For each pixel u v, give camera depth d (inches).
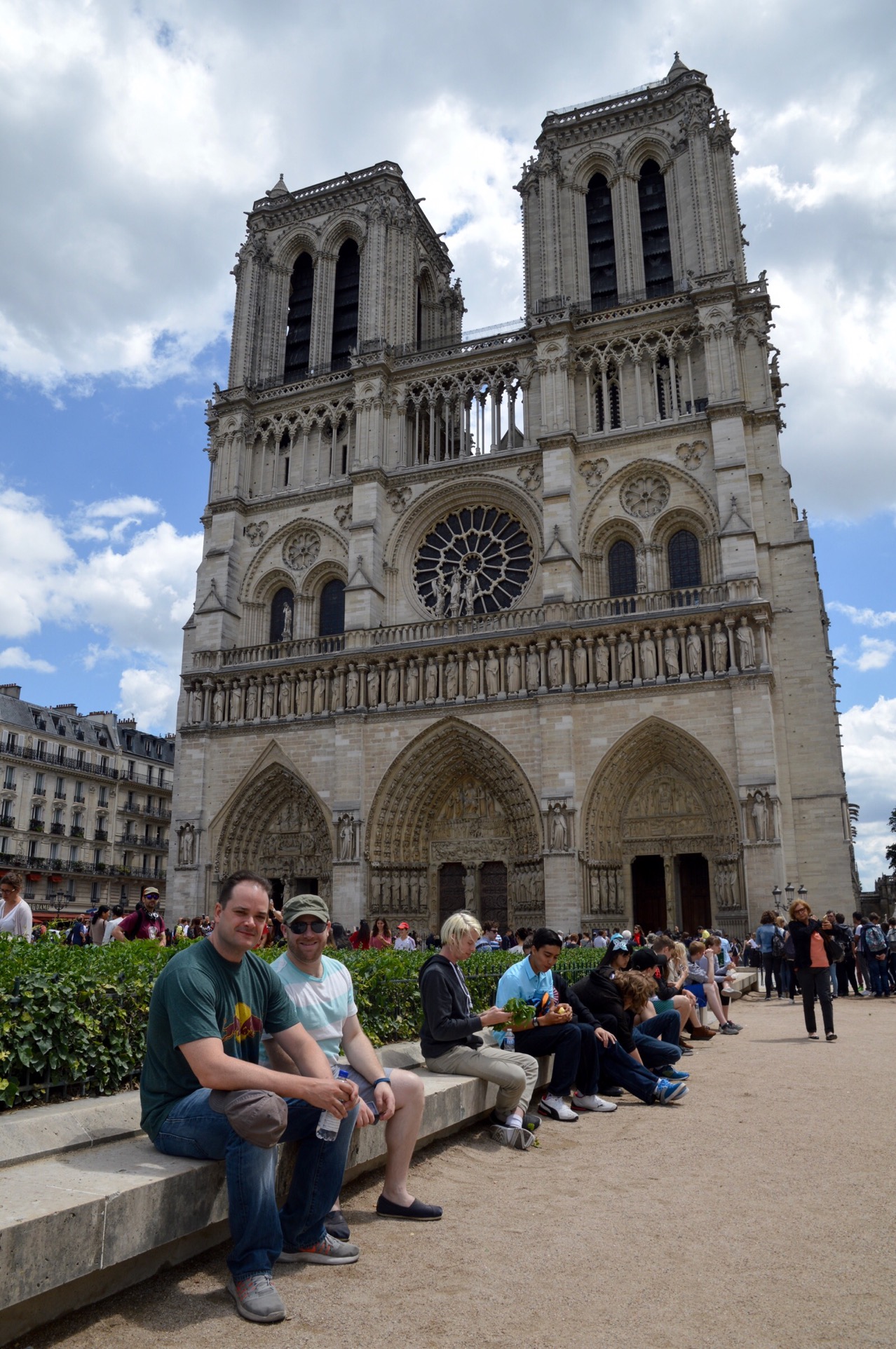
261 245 3201.3
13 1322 294.0
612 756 2234.3
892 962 1667.1
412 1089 435.8
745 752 2101.4
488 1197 462.0
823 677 2242.9
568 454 2485.2
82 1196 310.3
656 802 2269.9
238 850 2600.9
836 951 1035.9
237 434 2972.4
